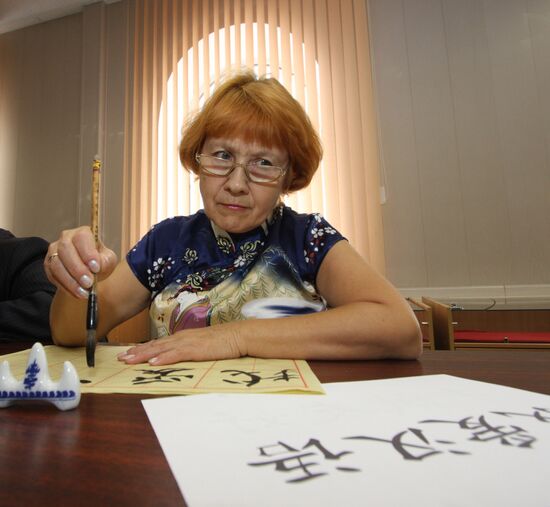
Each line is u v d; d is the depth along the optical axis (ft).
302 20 7.06
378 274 2.06
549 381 1.22
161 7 8.08
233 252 2.52
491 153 6.35
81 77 8.73
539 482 0.57
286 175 2.52
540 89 6.25
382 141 6.80
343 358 1.62
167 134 7.68
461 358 1.68
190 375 1.31
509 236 6.18
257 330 1.65
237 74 2.45
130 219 7.82
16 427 0.86
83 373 1.36
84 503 0.54
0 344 2.38
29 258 3.15
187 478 0.59
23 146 8.96
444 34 6.73
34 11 8.89
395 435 0.75
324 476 0.59
